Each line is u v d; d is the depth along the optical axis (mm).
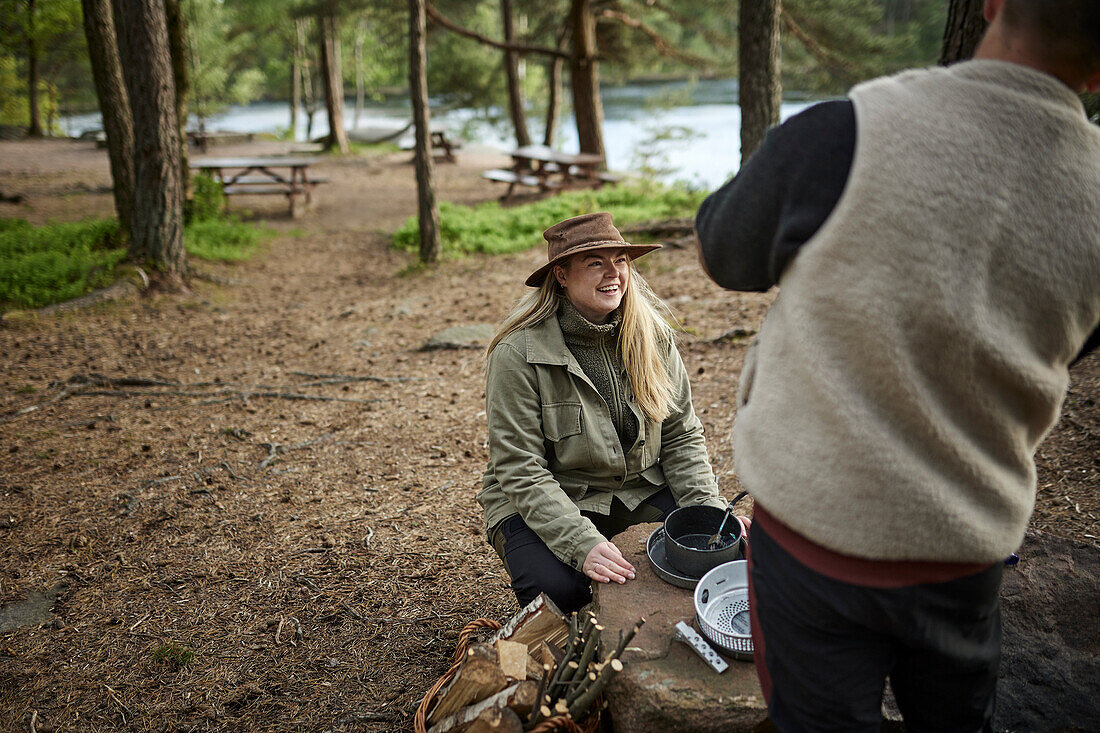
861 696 1249
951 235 1043
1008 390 1112
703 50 20703
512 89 24016
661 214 12383
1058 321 1101
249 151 27531
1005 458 1165
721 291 7828
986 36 1187
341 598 3277
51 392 5980
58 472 4559
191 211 13508
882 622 1190
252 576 3461
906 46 14508
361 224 14953
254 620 3146
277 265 11484
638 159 19516
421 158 10578
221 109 35031
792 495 1181
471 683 2014
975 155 1051
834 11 14602
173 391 5973
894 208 1057
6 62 29750
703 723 1837
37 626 3143
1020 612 2309
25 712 2668
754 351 1400
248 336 7719
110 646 3004
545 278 2578
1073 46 1067
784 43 15656
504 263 10594
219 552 3668
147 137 9180
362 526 3879
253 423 5305
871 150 1077
